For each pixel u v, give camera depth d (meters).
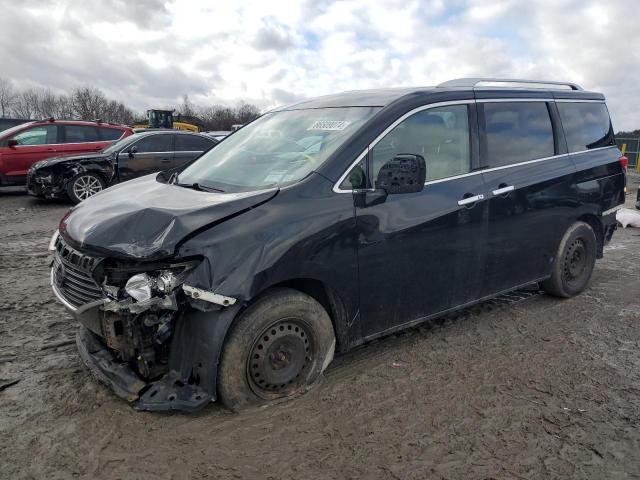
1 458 2.71
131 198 3.55
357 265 3.43
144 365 3.10
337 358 3.95
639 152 29.45
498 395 3.45
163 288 2.88
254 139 4.25
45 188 11.30
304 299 3.26
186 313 3.03
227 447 2.85
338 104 4.10
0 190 14.66
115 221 3.09
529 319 4.79
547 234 4.80
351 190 3.42
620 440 2.98
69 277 3.26
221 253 2.91
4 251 7.13
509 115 4.53
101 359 3.34
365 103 3.92
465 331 4.50
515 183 4.38
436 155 3.94
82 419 3.06
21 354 3.90
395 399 3.38
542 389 3.54
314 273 3.22
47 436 2.90
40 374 3.60
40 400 3.26
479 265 4.21
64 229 3.44
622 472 2.72
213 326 2.95
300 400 3.31
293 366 3.31
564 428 3.09
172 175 4.29
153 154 11.99
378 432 3.02
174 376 3.10
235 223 3.03
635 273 6.39
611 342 4.32
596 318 4.84
